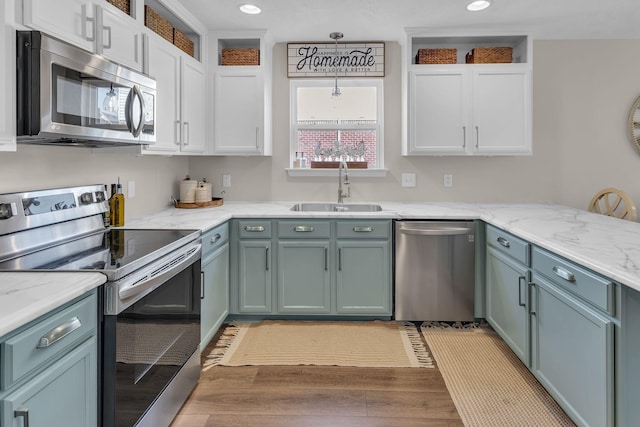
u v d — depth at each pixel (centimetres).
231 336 287
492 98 327
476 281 298
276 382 227
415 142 330
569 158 359
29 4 142
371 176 368
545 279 198
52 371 109
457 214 295
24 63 140
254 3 279
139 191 284
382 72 361
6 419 94
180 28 306
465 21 312
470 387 221
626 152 357
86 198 209
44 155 194
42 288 117
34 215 175
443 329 299
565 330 178
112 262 149
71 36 166
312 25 321
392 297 304
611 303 145
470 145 329
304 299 305
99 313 135
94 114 167
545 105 357
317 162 366
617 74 354
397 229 298
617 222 252
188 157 371
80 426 123
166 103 259
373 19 308
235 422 191
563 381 181
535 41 354
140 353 154
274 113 368
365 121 369
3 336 93
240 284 304
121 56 206
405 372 238
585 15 301
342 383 226
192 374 214
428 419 193
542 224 244
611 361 146
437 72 327
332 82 364
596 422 154
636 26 324
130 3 221
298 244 301
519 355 229
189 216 281
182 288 200
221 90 333
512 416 195
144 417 157
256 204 357
